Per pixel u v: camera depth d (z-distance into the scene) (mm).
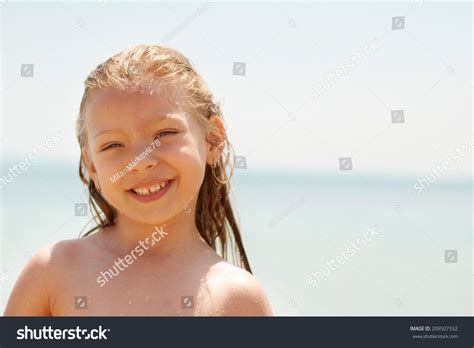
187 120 2252
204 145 2369
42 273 2246
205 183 2572
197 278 2186
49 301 2240
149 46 2471
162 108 2182
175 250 2248
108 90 2201
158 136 2172
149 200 2160
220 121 2486
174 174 2186
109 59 2389
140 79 2203
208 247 2377
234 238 2750
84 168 2596
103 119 2182
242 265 2764
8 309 2258
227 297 2125
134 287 2178
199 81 2471
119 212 2297
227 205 2721
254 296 2162
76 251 2281
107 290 2182
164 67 2277
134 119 2152
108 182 2186
